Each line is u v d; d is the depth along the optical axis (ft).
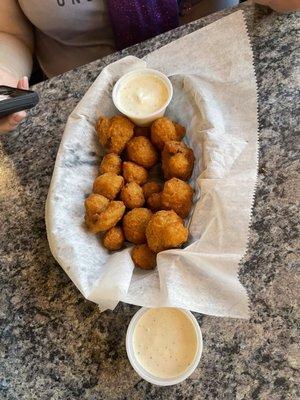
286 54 1.25
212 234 1.01
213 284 0.97
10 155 1.30
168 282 0.95
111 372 0.97
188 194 1.09
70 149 1.18
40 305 1.07
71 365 0.99
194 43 1.28
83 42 1.58
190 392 0.92
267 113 1.18
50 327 1.04
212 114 1.17
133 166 1.16
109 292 0.96
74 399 0.96
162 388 0.94
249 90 1.19
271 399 0.88
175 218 1.04
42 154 1.28
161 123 1.18
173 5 1.45
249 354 0.93
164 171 1.18
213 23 1.27
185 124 1.22
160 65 1.29
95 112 1.23
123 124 1.19
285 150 1.12
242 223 1.01
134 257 1.05
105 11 1.47
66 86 1.37
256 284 0.99
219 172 1.07
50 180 1.23
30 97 1.14
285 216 1.05
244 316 0.93
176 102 1.25
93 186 1.15
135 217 1.09
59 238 1.05
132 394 0.94
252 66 1.22
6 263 1.14
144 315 0.96
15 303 1.09
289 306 0.95
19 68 1.51
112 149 1.20
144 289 0.98
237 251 0.99
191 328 0.93
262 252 1.02
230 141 1.12
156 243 1.02
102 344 1.01
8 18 1.52
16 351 1.03
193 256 0.99
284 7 1.27
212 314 0.94
